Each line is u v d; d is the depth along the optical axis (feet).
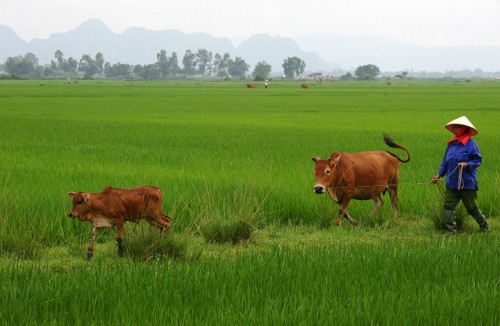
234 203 43.37
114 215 34.06
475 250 32.58
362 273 27.78
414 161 75.05
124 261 32.94
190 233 40.22
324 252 32.12
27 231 36.17
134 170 64.18
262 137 107.14
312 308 22.16
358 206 49.93
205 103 257.55
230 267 28.35
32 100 263.90
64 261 34.22
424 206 49.70
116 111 193.26
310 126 136.26
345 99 307.17
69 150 85.40
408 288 25.31
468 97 328.49
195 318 21.39
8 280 26.12
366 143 97.04
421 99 303.89
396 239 37.88
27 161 71.97
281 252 32.07
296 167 68.23
